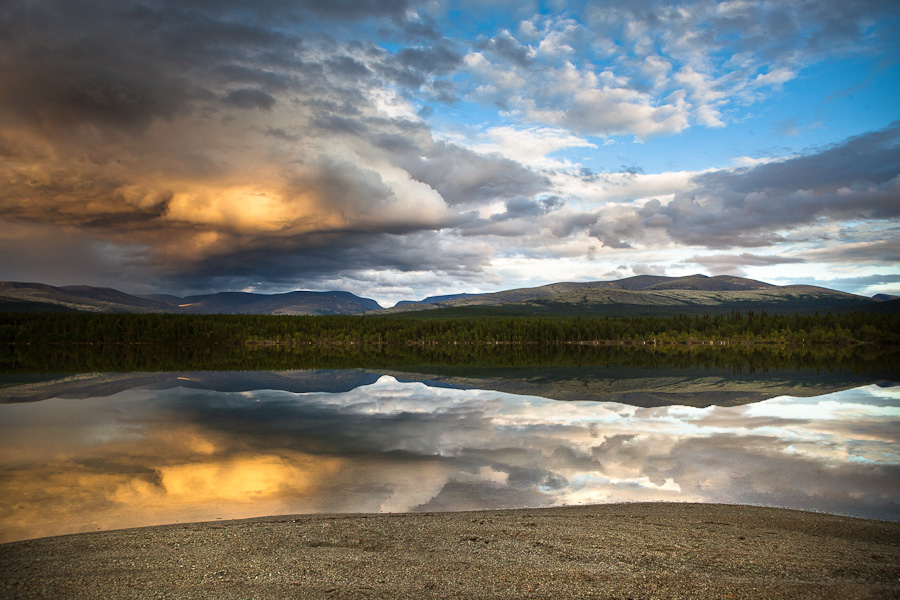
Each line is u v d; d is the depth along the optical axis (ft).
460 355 447.01
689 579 38.52
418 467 80.59
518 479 73.82
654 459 84.69
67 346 557.33
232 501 64.18
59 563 42.11
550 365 314.35
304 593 36.40
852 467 79.05
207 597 35.88
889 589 36.76
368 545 45.96
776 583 37.76
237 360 366.02
